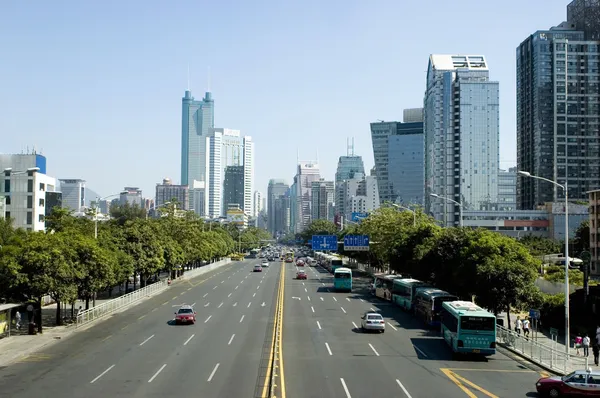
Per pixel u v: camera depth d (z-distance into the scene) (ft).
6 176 376.07
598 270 410.11
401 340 151.74
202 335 155.84
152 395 92.53
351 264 563.48
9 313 156.46
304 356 127.03
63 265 163.94
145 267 258.98
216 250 483.10
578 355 135.33
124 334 158.61
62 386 99.35
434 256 214.90
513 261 166.50
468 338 126.93
